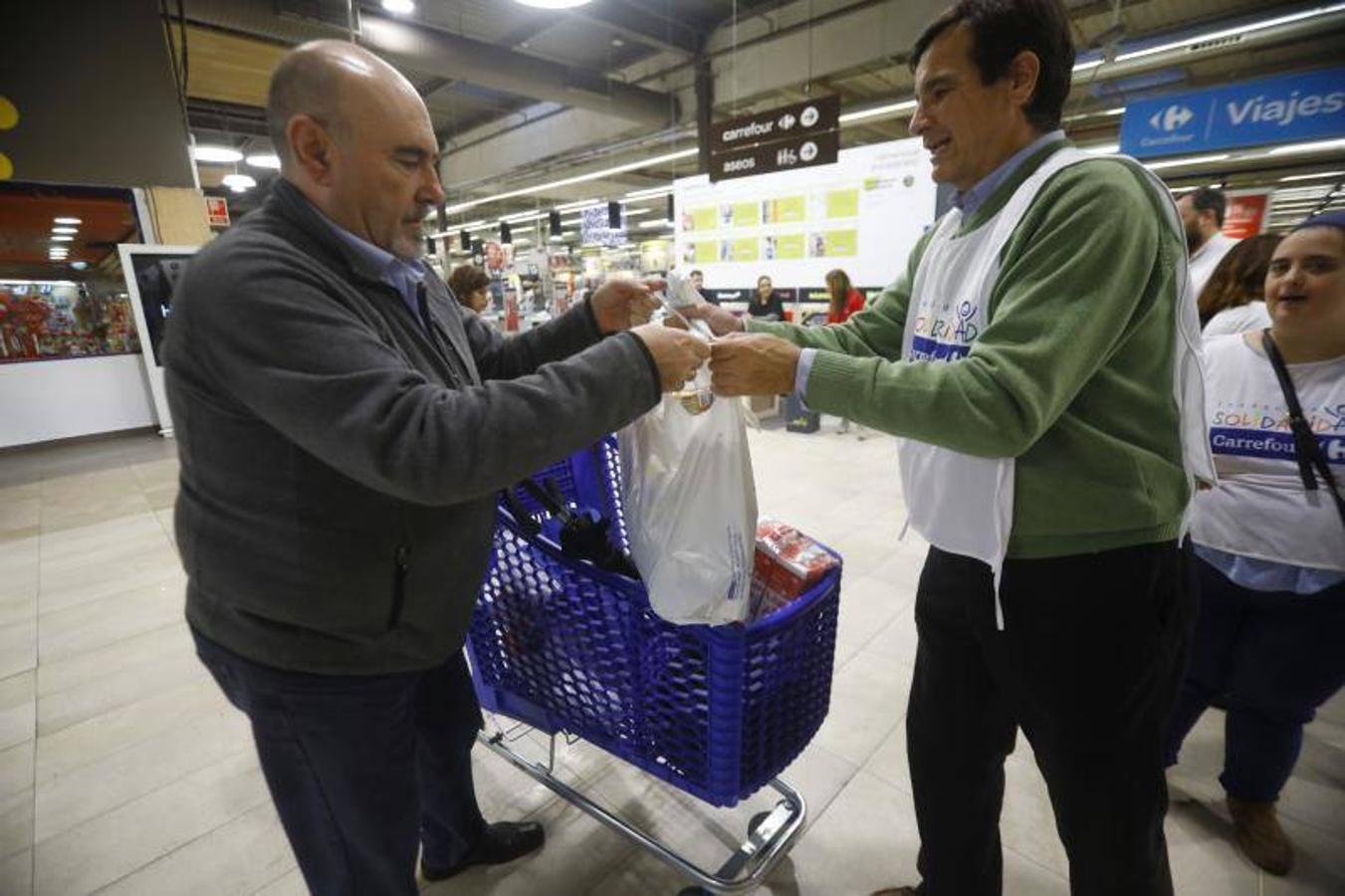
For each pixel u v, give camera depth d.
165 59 3.00
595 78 8.20
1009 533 0.85
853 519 3.52
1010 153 0.87
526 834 1.48
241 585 0.85
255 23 5.38
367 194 0.86
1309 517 1.31
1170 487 0.84
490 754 1.80
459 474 0.71
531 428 0.73
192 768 1.78
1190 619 0.92
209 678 2.21
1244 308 1.71
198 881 1.43
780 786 1.47
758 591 1.25
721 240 7.30
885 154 5.97
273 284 0.73
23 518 3.96
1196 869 1.42
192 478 0.86
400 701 0.99
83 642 2.46
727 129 6.10
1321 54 7.23
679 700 1.12
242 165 11.89
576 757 1.76
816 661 1.22
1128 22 6.25
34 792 1.69
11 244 6.35
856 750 1.78
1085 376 0.73
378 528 0.86
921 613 1.11
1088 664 0.86
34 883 1.43
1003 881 1.38
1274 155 8.85
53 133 2.83
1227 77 7.87
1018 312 0.73
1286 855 1.40
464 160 12.24
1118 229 0.72
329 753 0.92
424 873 1.43
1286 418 1.34
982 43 0.81
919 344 1.00
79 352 6.28
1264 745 1.40
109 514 4.01
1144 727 0.87
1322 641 1.30
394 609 0.90
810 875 1.42
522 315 8.02
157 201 6.07
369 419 0.69
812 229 6.56
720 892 1.25
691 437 1.00
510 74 7.32
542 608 1.27
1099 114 9.14
